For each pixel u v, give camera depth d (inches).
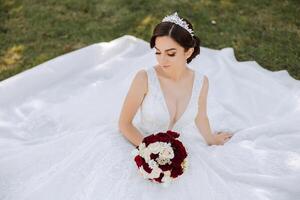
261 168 153.9
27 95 194.1
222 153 157.0
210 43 246.2
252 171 152.8
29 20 256.7
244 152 158.2
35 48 238.4
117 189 133.3
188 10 269.9
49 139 167.9
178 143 130.0
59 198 138.8
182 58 138.9
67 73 207.2
